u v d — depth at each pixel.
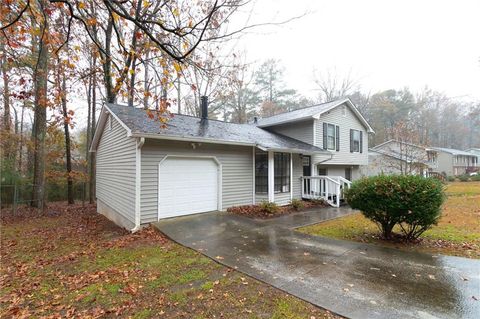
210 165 8.76
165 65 5.23
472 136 49.91
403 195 5.34
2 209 11.81
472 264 4.18
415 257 4.54
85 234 7.65
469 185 21.05
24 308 3.27
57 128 13.98
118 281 3.90
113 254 5.23
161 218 7.49
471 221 7.51
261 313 2.88
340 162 14.86
